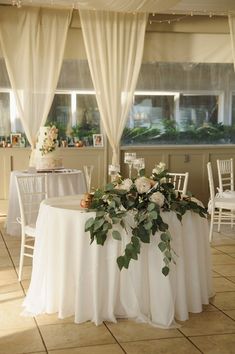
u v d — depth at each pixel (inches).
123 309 129.4
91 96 285.7
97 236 121.0
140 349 113.3
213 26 282.0
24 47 259.6
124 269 126.7
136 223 122.9
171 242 126.8
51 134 230.7
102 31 264.5
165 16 275.1
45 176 177.5
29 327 125.0
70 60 280.4
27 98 262.1
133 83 273.0
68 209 128.9
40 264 134.3
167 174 133.0
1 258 190.9
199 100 298.4
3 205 276.4
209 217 281.1
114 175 151.3
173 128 297.6
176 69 292.5
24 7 256.4
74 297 130.6
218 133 302.8
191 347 114.5
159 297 126.3
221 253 202.8
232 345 115.8
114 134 276.1
